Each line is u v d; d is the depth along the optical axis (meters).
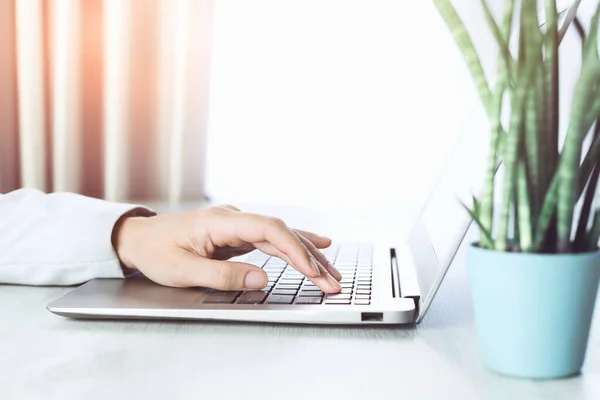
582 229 0.44
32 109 2.62
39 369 0.46
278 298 0.60
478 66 0.43
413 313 0.55
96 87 2.69
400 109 2.83
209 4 2.59
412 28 2.78
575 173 0.41
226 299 0.60
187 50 2.59
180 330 0.55
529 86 0.41
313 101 2.86
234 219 0.66
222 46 2.82
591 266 0.42
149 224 0.71
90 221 0.72
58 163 2.66
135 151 2.65
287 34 2.81
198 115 2.62
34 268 0.72
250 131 2.87
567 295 0.42
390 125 2.85
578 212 0.44
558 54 0.42
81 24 2.67
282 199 2.92
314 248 0.69
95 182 2.73
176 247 0.67
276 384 0.42
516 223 0.44
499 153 0.43
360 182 2.89
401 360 0.47
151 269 0.66
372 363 0.47
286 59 2.83
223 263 0.63
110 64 2.62
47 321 0.58
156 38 2.62
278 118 2.87
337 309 0.55
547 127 0.42
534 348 0.43
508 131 0.42
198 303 0.59
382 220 1.36
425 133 2.83
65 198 0.77
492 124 0.43
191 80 2.61
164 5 2.60
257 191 2.90
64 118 2.63
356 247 0.92
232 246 0.71
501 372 0.44
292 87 2.85
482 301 0.44
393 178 2.88
